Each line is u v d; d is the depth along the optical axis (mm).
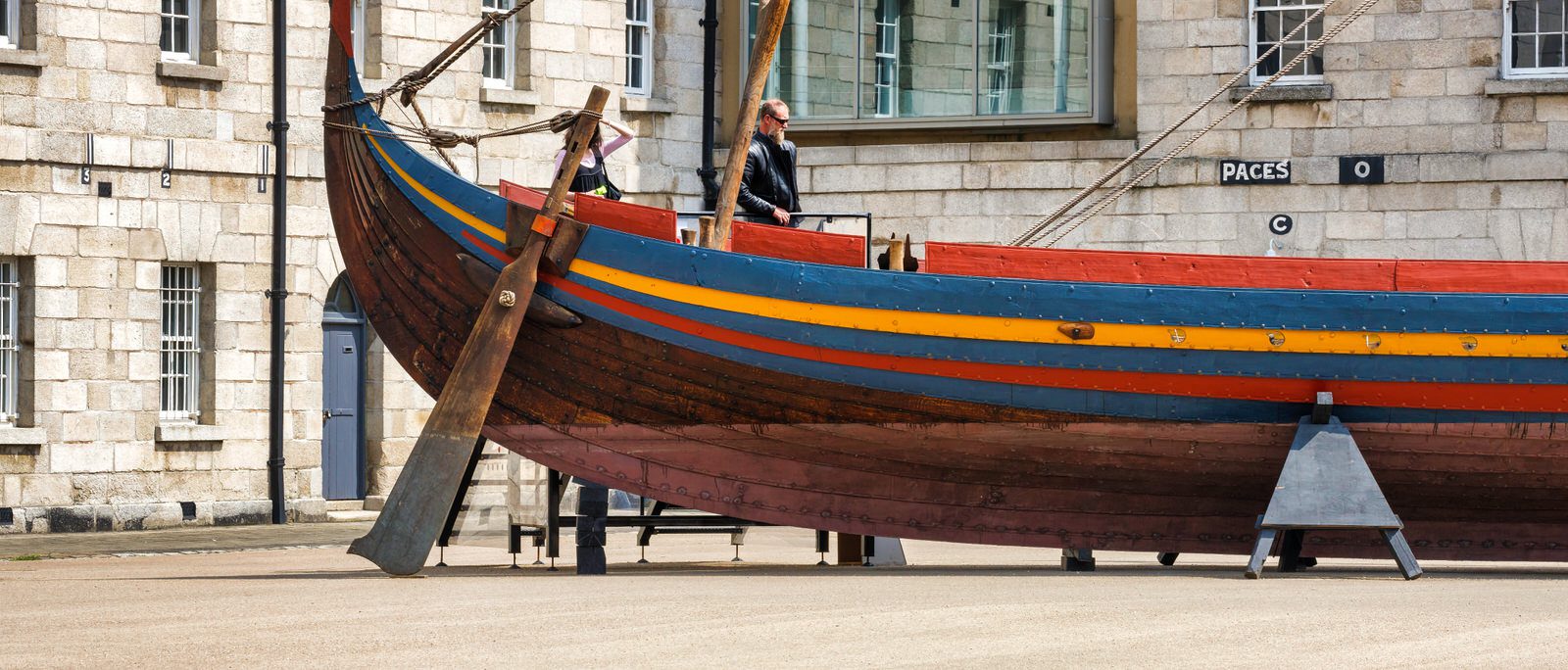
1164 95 24000
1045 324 11891
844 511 12297
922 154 25031
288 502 22312
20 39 20891
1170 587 11141
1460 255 23109
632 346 12086
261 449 22234
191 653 8461
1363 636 8828
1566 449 11945
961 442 12094
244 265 22172
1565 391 11797
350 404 23266
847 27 25422
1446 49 23109
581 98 24562
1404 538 12414
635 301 12039
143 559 16328
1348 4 23438
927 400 11984
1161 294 11867
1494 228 23031
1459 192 23094
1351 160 23375
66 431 20906
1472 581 11648
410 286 12508
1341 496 11719
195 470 21750
